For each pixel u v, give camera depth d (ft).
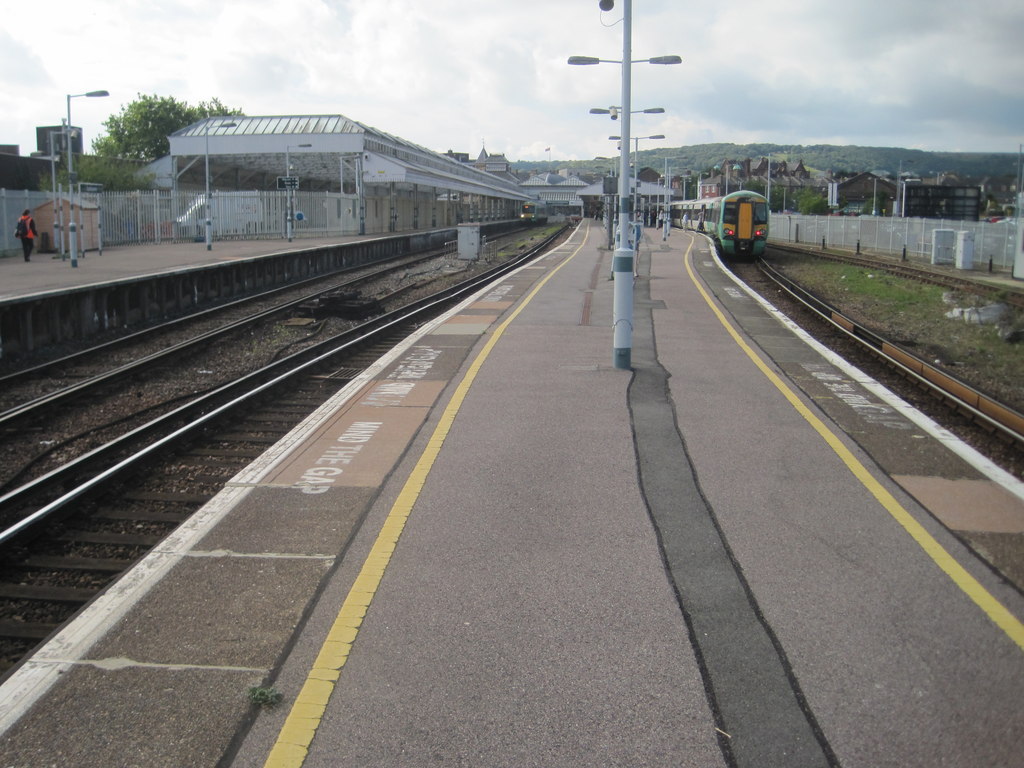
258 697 12.98
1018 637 14.97
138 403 40.42
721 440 26.84
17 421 35.91
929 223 134.62
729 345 44.73
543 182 591.37
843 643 14.74
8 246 100.58
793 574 17.40
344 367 46.44
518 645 14.61
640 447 25.95
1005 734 12.32
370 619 15.48
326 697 13.12
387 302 81.10
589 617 15.57
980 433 33.37
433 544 18.79
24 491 25.61
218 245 126.21
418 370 37.29
